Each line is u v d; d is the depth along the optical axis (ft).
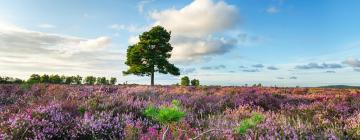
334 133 18.51
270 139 16.70
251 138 16.57
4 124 18.44
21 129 17.74
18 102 32.50
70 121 19.85
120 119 21.44
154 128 18.70
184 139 16.14
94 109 23.82
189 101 35.63
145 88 53.21
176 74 148.15
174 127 16.76
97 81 137.80
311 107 31.71
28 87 50.80
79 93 37.83
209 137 16.65
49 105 23.45
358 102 36.14
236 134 16.85
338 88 71.10
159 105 28.30
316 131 20.07
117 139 18.29
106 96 33.24
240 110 29.55
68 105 23.99
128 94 39.55
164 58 144.15
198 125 21.53
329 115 27.91
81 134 18.65
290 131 18.33
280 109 32.78
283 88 68.74
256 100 36.94
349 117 25.95
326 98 42.27
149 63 142.61
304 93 55.01
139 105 27.14
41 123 18.83
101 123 19.53
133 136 17.66
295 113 29.22
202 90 57.21
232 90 57.06
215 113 29.63
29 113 20.53
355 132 19.76
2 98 39.42
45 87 51.44
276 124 19.98
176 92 49.06
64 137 18.33
